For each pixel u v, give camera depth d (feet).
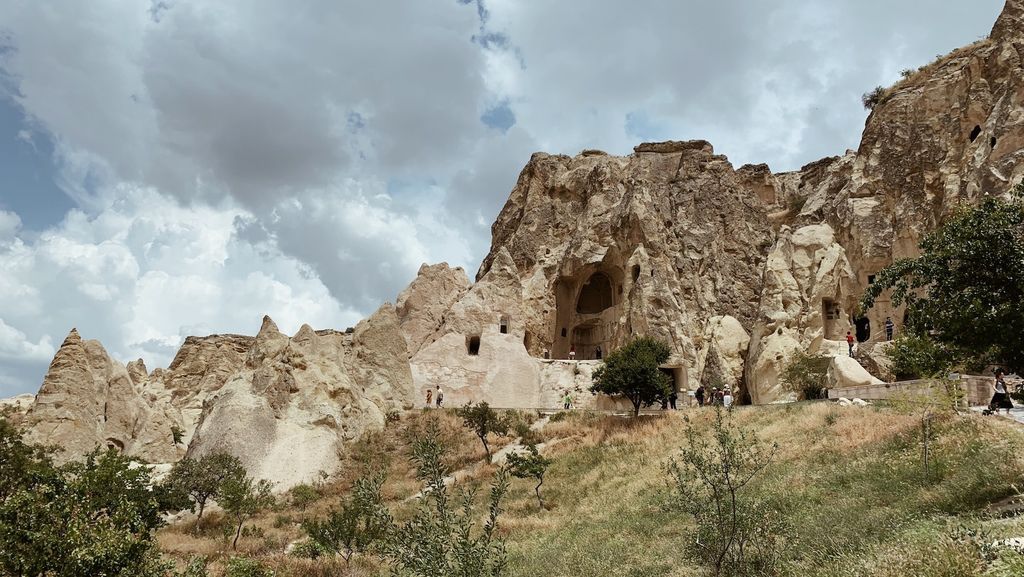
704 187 225.56
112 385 151.33
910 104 191.11
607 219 221.46
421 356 183.21
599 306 229.04
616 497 92.58
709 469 51.93
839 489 68.18
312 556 78.38
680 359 181.16
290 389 140.56
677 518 72.84
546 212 245.24
